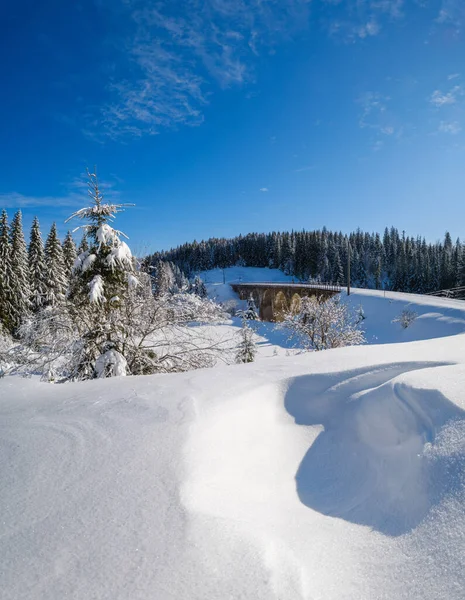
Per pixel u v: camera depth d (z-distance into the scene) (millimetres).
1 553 1628
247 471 2678
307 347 16750
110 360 7711
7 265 24047
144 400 3537
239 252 120062
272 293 52469
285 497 2457
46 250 26922
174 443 2637
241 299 64875
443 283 60656
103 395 3799
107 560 1575
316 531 1999
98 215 8305
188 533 1727
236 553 1608
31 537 1731
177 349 9766
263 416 3535
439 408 2514
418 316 25875
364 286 74750
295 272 97625
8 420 3199
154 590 1414
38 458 2492
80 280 8203
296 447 3197
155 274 9836
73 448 2621
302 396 3887
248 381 4074
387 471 2504
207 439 2805
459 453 2023
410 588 1468
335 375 4062
